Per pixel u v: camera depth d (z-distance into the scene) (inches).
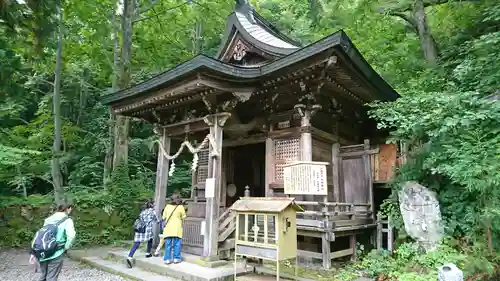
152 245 337.4
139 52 633.0
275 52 358.0
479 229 255.9
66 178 782.5
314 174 290.4
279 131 346.3
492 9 346.6
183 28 693.9
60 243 195.6
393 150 377.7
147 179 716.7
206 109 333.4
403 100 285.9
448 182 291.7
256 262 295.0
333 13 540.7
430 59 449.7
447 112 257.9
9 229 438.0
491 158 230.1
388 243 305.6
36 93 727.1
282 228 213.5
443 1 464.1
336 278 255.8
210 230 284.7
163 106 347.3
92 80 799.1
